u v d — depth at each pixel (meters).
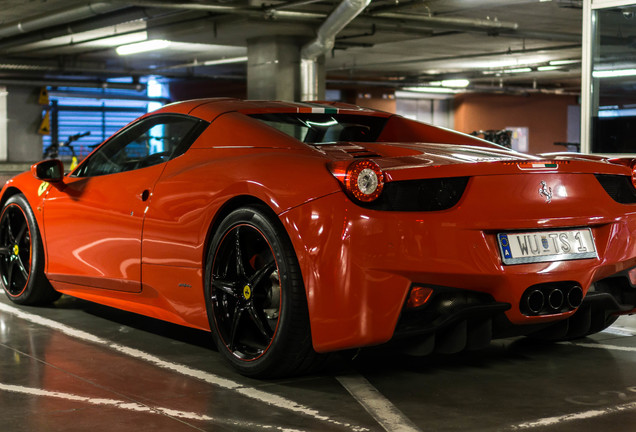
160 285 3.04
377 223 2.35
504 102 32.56
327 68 26.48
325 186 2.41
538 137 33.03
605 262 2.69
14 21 14.98
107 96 27.91
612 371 2.76
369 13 13.41
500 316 2.56
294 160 2.57
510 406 2.33
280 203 2.48
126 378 2.65
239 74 28.00
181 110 3.24
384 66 26.00
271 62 15.12
